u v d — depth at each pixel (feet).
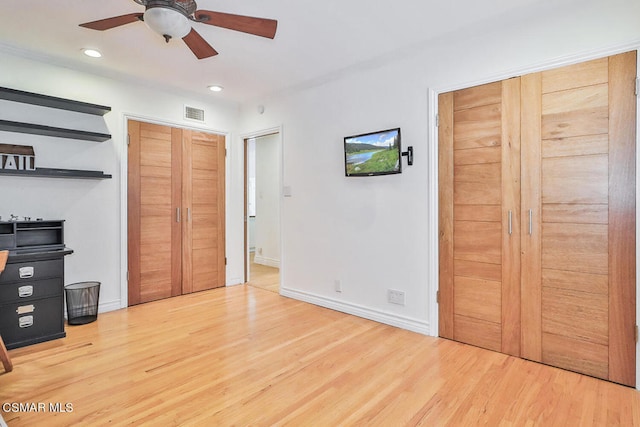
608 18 6.64
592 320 6.93
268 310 11.29
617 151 6.63
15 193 9.36
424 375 7.06
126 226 11.51
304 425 5.49
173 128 12.73
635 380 6.53
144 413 5.76
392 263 9.89
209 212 13.93
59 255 8.89
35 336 8.54
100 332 9.33
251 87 12.19
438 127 8.89
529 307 7.66
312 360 7.72
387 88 9.89
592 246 6.91
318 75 10.93
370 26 7.89
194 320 10.32
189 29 6.22
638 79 6.38
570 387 6.58
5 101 9.23
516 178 7.76
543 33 7.34
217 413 5.78
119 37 8.50
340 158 11.10
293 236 12.67
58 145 10.09
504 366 7.42
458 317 8.71
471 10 7.24
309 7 7.14
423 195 9.21
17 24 7.88
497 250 8.07
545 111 7.36
